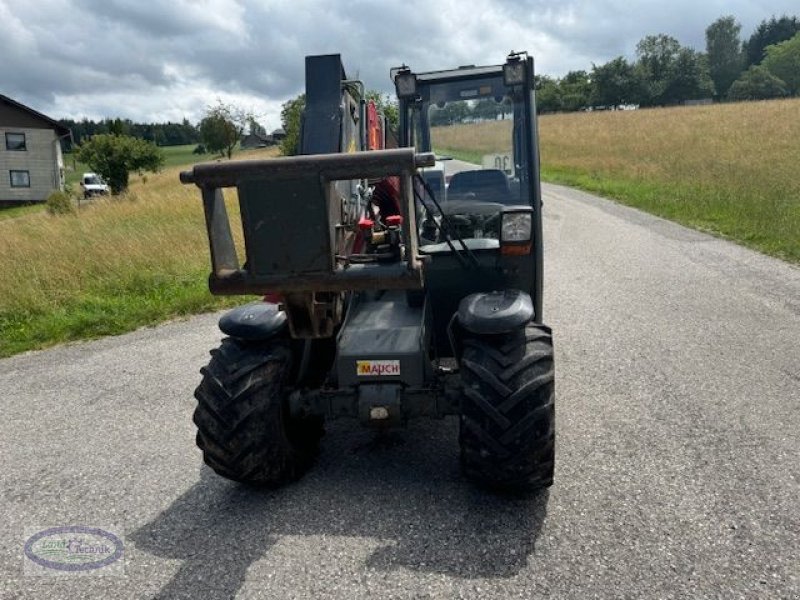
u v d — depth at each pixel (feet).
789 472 11.12
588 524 9.86
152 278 30.76
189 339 22.97
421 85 14.14
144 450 13.94
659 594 8.29
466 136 13.93
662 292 24.29
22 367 21.09
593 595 8.33
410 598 8.47
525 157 13.34
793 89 289.94
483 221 13.11
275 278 8.75
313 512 10.65
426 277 12.16
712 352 17.47
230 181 8.46
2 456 14.16
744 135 106.22
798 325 19.43
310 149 11.83
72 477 12.87
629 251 32.76
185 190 71.92
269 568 9.29
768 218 37.09
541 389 9.67
